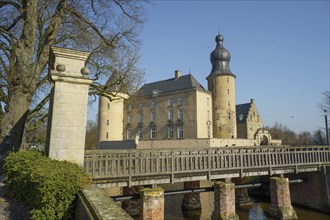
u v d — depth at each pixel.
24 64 11.34
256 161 15.68
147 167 12.09
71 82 8.57
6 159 7.77
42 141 22.20
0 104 13.08
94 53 14.63
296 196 19.36
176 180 12.81
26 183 6.30
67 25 13.83
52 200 5.05
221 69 49.44
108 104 50.00
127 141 41.06
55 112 8.27
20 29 13.55
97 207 3.91
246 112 59.09
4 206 6.60
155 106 49.78
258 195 22.64
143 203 11.23
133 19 14.92
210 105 47.50
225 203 13.59
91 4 13.87
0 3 11.84
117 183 11.41
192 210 19.27
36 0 11.91
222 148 16.42
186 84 46.44
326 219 15.98
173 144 37.84
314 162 17.62
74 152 8.29
